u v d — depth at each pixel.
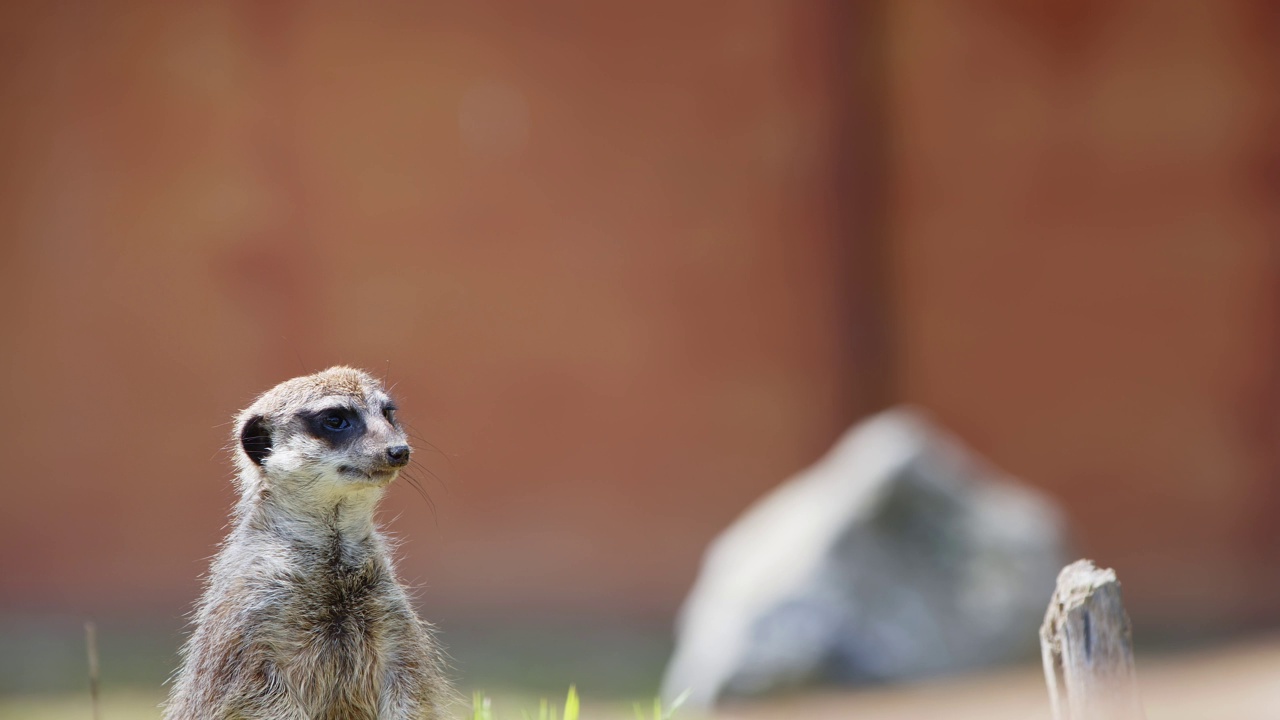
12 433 17.69
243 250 17.62
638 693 13.07
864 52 17.56
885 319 17.64
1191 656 14.06
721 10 17.67
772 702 11.62
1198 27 17.44
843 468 13.10
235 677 5.23
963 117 17.67
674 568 17.50
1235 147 17.42
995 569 12.22
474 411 17.66
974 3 17.61
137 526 17.55
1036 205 17.66
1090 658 4.79
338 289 17.64
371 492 5.65
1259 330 17.39
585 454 17.67
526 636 16.33
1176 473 17.47
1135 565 17.38
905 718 9.93
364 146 17.69
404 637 5.63
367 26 17.69
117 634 16.28
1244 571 17.22
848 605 11.85
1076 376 17.61
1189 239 17.48
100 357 17.69
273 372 17.61
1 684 13.70
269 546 5.51
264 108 17.62
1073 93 17.61
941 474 12.56
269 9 17.64
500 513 17.58
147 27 17.64
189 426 17.58
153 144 17.67
